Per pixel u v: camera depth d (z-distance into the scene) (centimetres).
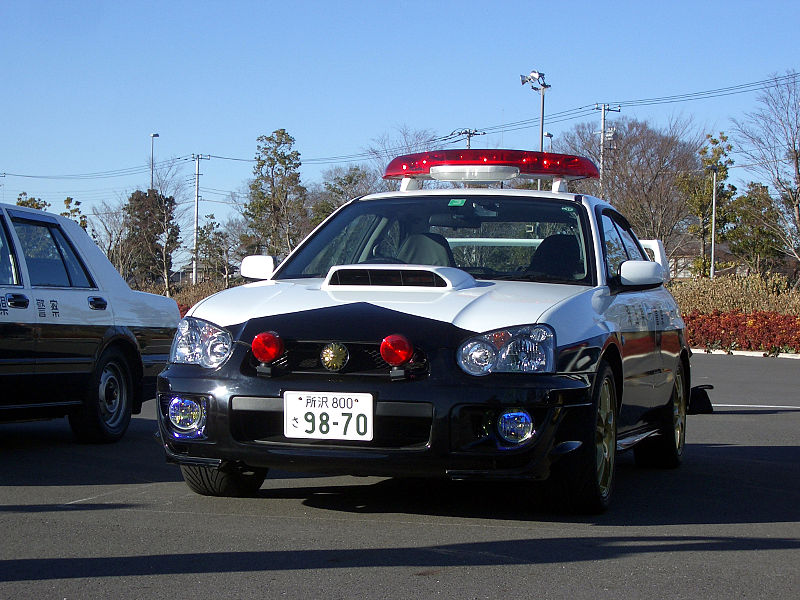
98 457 710
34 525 482
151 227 4269
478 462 456
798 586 395
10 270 706
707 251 5225
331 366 465
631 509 545
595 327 507
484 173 700
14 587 378
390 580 390
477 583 388
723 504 565
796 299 2684
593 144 4381
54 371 726
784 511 546
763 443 840
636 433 615
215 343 491
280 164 4038
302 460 466
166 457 505
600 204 634
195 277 4647
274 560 418
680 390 728
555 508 508
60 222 782
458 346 463
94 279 791
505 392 455
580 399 475
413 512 518
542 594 376
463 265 579
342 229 620
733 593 384
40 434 841
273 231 4041
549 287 531
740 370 1761
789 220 3759
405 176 730
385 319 472
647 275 563
